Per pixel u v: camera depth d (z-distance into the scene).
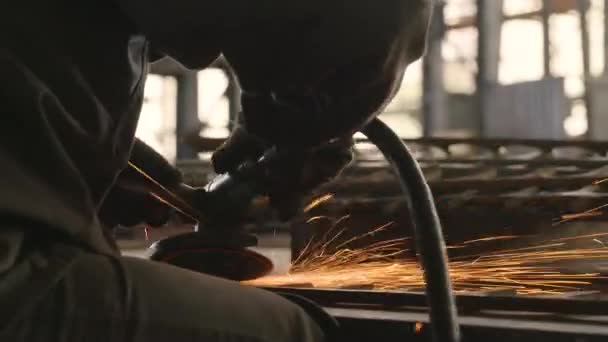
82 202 0.79
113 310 0.74
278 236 2.52
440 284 0.85
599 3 8.65
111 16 0.91
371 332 0.98
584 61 8.63
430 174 2.19
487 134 8.94
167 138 7.95
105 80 0.90
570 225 1.75
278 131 0.96
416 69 8.98
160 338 0.75
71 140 0.82
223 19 0.87
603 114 8.60
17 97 0.76
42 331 0.70
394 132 0.96
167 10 0.87
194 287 0.82
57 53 0.83
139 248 2.66
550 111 8.66
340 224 1.77
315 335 0.89
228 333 0.79
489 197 1.76
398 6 0.88
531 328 0.90
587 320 0.97
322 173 1.05
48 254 0.74
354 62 0.89
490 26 8.95
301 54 0.88
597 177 1.98
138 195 1.22
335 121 0.94
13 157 0.75
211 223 1.21
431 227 0.88
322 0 0.85
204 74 7.95
